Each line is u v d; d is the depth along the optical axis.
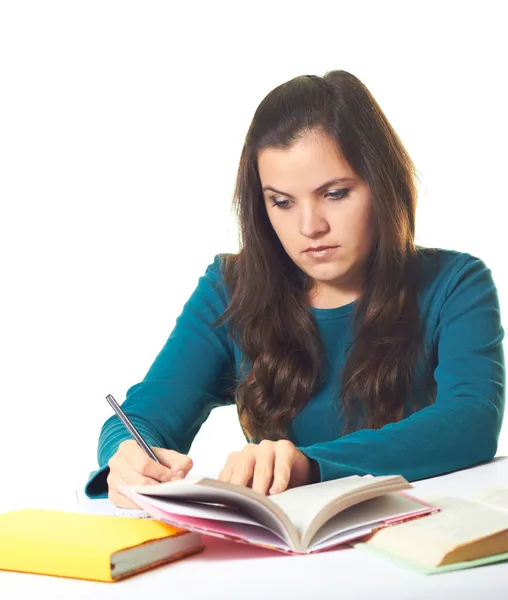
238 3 3.60
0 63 3.62
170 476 1.35
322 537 1.03
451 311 1.79
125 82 3.65
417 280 1.82
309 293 1.84
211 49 3.62
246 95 3.63
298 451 1.33
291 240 1.65
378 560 0.99
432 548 0.97
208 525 1.03
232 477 1.27
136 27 3.63
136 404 1.81
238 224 1.83
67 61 3.64
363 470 1.40
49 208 3.71
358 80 1.70
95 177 3.70
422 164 3.61
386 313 1.77
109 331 3.77
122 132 3.68
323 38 3.58
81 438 3.73
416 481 1.45
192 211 3.71
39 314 3.73
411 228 1.79
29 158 3.67
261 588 0.92
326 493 1.11
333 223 1.62
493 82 3.55
